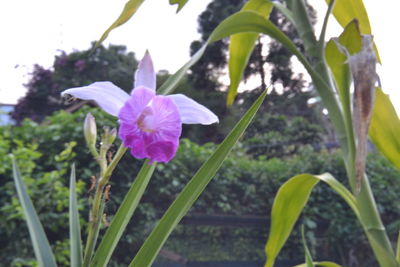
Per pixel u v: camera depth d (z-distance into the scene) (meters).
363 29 0.48
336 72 0.41
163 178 1.49
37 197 1.18
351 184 0.42
